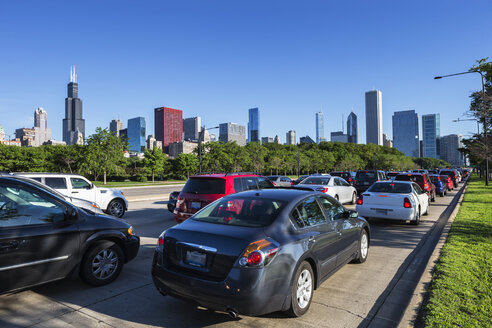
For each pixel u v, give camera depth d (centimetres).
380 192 994
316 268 396
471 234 765
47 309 391
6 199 378
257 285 313
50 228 403
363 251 588
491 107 1645
